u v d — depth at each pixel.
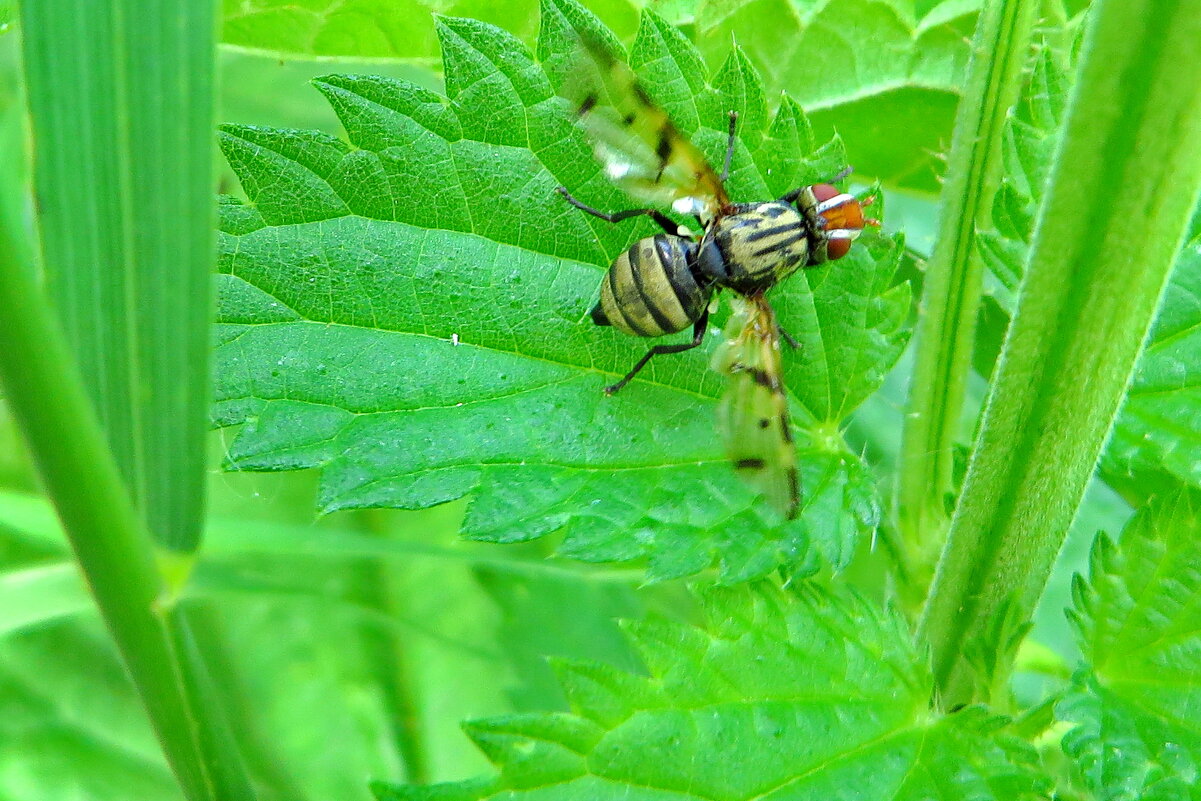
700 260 0.08
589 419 0.08
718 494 0.08
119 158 0.07
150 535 0.07
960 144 0.08
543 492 0.08
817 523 0.08
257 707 0.10
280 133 0.08
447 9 0.08
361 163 0.08
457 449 0.08
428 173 0.08
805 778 0.07
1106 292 0.07
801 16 0.09
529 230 0.08
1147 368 0.08
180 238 0.07
